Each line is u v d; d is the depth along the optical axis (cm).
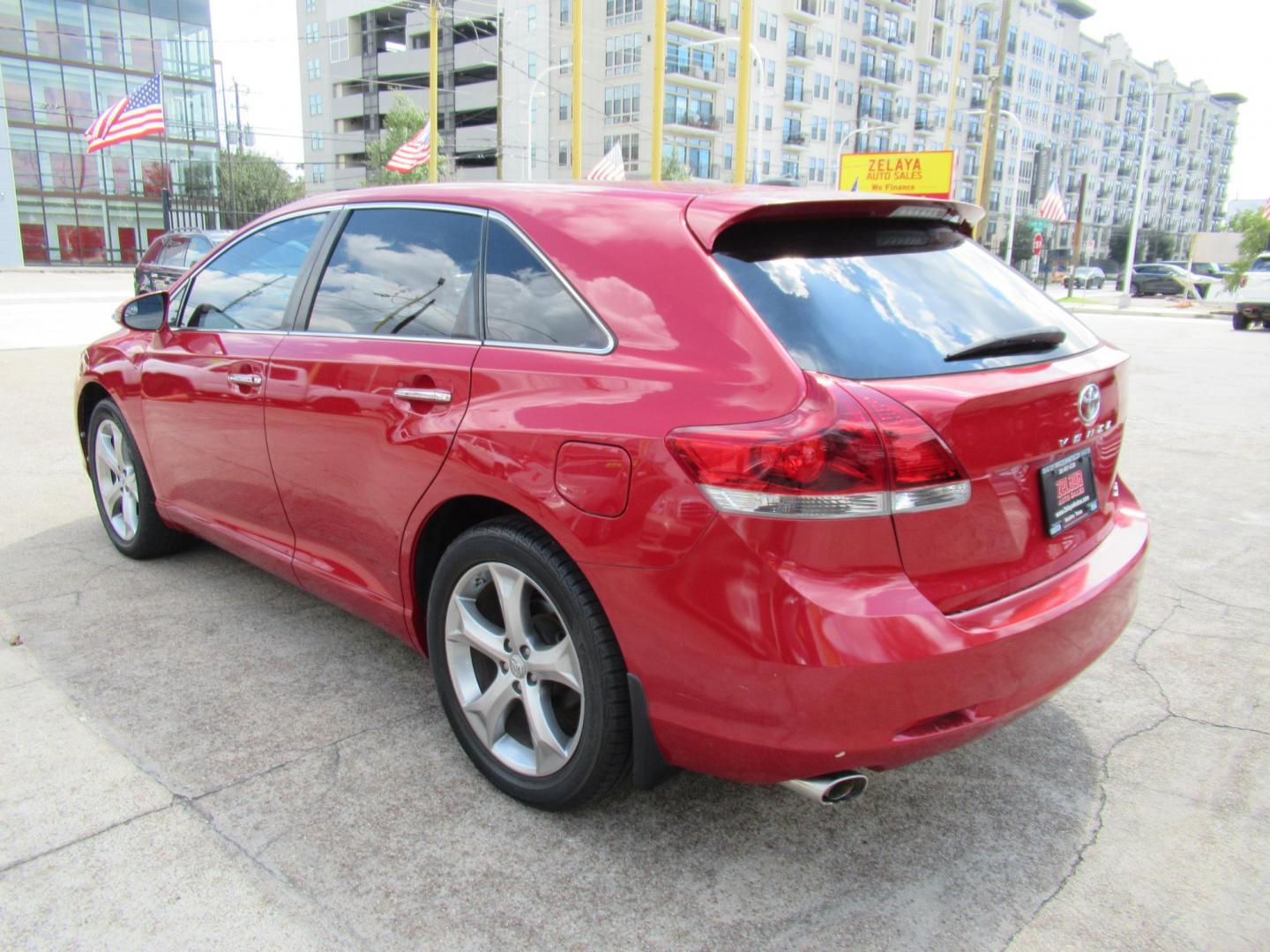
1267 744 280
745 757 192
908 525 183
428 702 294
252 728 274
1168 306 3397
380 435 256
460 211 262
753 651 182
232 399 314
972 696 190
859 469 176
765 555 179
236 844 221
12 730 268
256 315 320
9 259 4375
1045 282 5834
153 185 4750
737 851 226
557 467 209
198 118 4847
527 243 238
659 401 196
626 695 211
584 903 206
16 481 527
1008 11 2377
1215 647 348
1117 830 238
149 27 4572
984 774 264
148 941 190
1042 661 204
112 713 280
